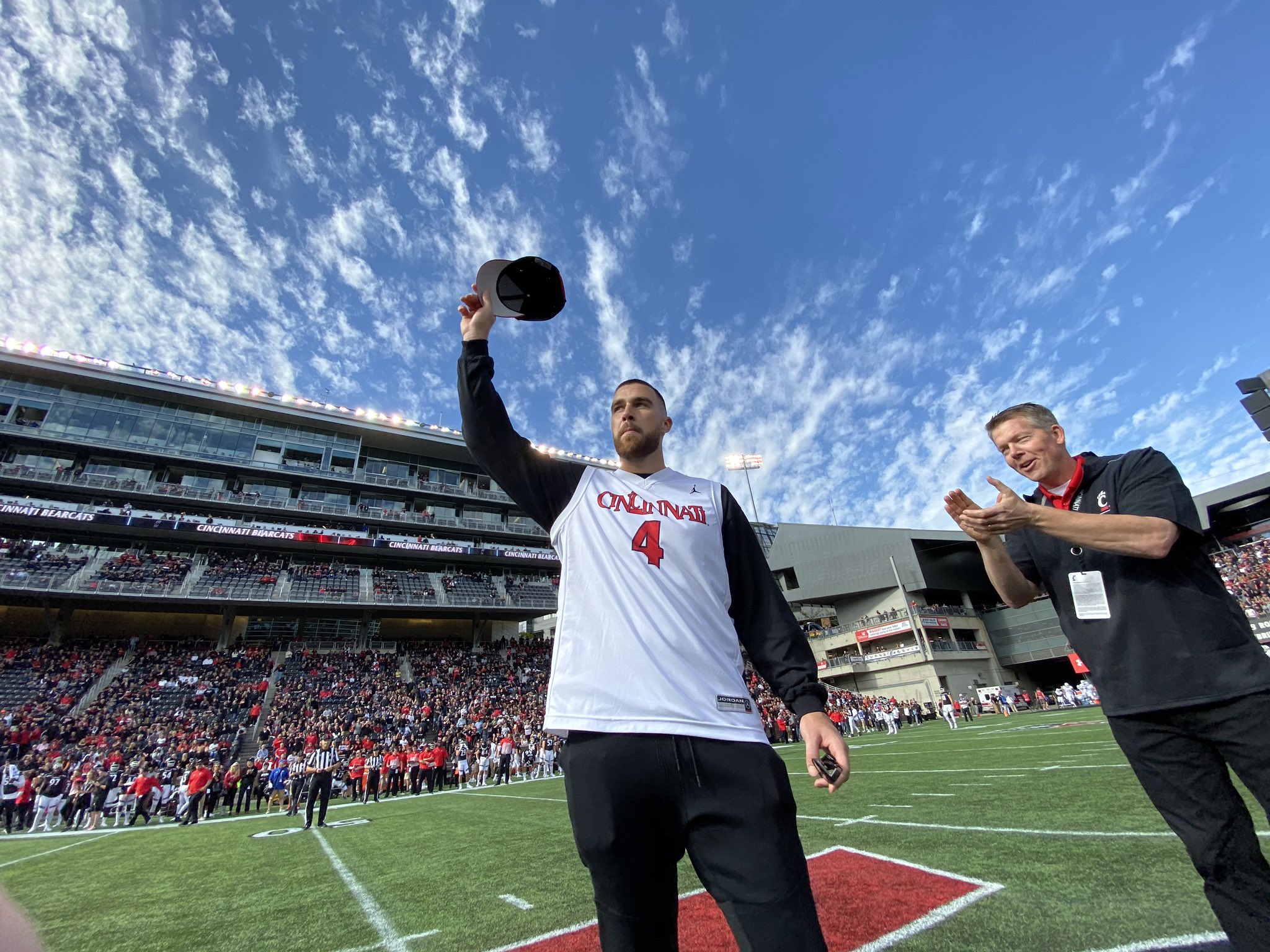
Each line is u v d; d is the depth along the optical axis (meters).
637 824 1.29
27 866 8.00
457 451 43.84
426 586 37.41
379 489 40.19
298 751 19.98
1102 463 2.32
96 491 31.34
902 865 4.38
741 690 1.53
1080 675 40.91
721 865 1.26
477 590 39.12
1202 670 1.89
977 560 50.75
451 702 29.78
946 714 25.97
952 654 41.84
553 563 42.47
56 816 15.16
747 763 1.35
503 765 21.56
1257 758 1.79
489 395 1.82
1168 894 3.20
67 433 31.91
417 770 18.56
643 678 1.44
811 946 1.16
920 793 7.99
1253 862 1.82
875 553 47.91
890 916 3.32
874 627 44.66
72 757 19.30
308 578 33.88
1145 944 2.63
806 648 1.67
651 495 1.82
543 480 1.86
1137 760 2.05
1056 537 2.01
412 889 5.23
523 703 31.06
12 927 0.86
